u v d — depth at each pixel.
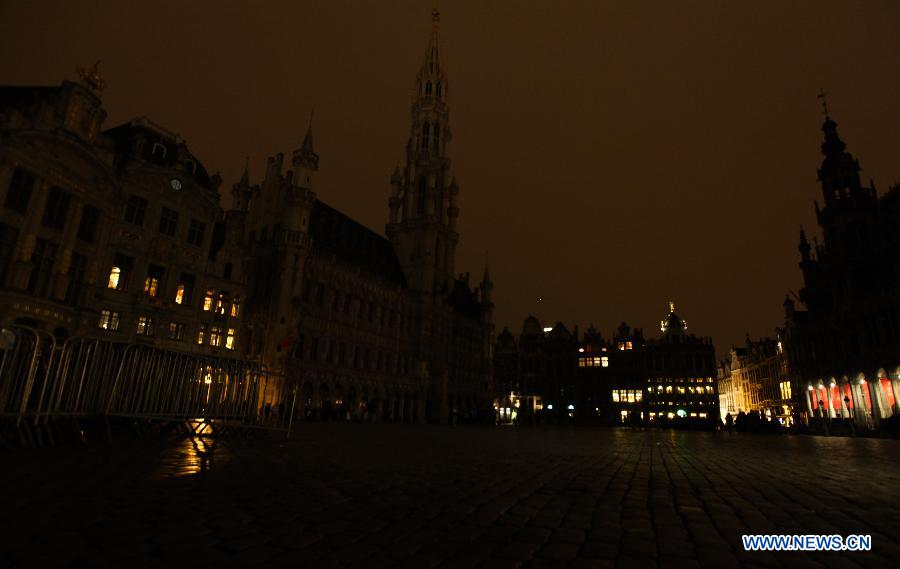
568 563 4.43
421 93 98.12
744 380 112.25
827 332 59.69
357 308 64.25
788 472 11.80
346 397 60.19
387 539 5.09
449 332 84.19
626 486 9.05
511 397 106.81
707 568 4.36
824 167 60.53
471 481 9.38
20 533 4.90
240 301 45.25
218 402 18.91
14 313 25.41
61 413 13.62
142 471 9.14
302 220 56.78
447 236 88.69
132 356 16.72
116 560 4.20
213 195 42.19
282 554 4.50
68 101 28.89
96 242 31.48
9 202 25.45
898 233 45.50
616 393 120.69
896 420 36.56
